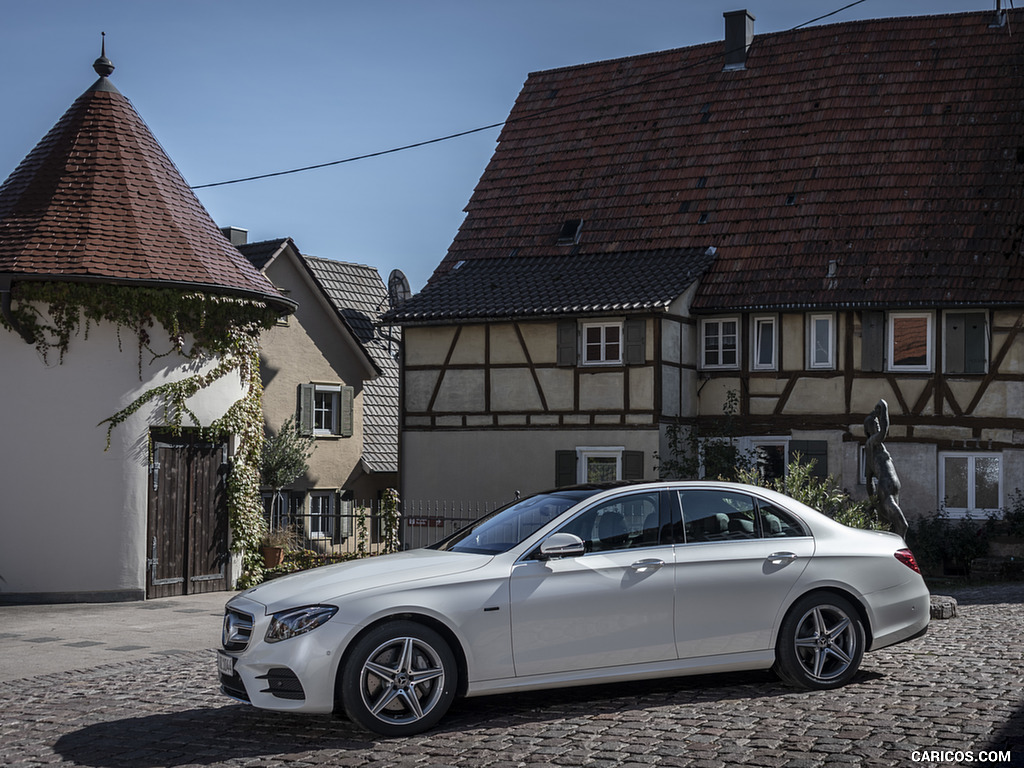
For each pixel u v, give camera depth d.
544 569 7.37
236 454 16.64
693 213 27.14
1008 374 23.52
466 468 26.41
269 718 7.58
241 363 16.66
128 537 15.21
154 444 15.59
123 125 17.03
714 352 25.80
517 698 7.90
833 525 8.33
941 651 9.65
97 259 15.10
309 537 28.34
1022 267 23.41
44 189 15.91
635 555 7.63
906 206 25.17
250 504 16.86
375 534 30.92
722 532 7.98
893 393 24.23
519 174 30.28
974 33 27.64
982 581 20.92
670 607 7.61
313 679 6.79
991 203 24.61
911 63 27.66
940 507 23.81
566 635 7.34
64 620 13.40
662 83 30.48
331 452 29.55
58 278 14.73
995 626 11.48
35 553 14.86
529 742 6.62
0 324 14.94
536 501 8.27
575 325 25.12
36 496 14.90
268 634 6.91
